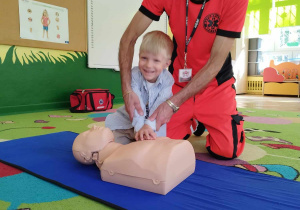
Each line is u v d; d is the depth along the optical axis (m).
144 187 0.80
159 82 1.11
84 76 3.20
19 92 2.64
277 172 0.99
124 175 0.83
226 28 1.04
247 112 2.86
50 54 2.84
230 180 0.90
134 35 1.19
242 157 1.20
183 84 1.26
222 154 1.12
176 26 1.19
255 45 6.46
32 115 2.50
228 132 1.12
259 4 6.31
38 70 2.76
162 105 1.01
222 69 1.22
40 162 1.06
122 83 1.13
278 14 6.18
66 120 2.23
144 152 0.83
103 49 3.33
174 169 0.81
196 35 1.14
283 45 6.40
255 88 6.47
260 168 1.04
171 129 1.21
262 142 1.49
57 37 2.84
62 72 2.98
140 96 1.13
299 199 0.76
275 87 5.93
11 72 2.56
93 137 0.97
